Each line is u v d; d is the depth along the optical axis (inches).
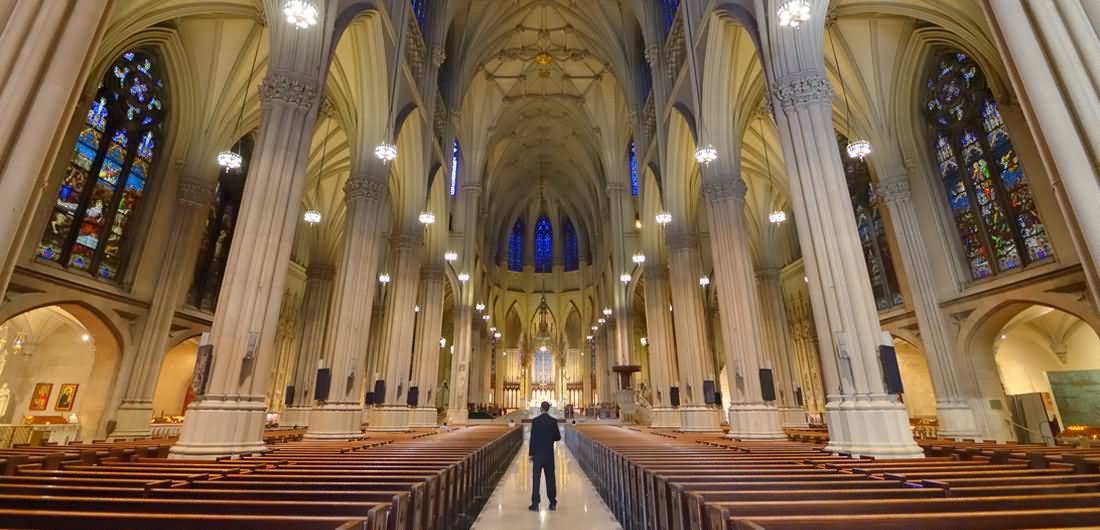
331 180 1033.5
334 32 445.4
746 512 120.6
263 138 370.6
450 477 205.6
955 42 556.1
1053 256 478.3
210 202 670.5
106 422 551.5
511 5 1072.8
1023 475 193.9
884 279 721.6
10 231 124.5
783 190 931.3
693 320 730.8
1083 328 629.6
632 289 1190.9
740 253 558.9
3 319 451.8
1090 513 104.5
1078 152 141.9
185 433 300.2
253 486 157.8
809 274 357.4
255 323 334.6
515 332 1806.1
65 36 142.0
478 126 1306.6
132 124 588.1
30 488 145.9
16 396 674.8
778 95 397.7
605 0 1045.8
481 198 1469.0
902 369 853.2
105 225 562.3
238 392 319.0
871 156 657.6
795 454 301.0
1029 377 685.3
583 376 1690.5
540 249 1895.9
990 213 548.1
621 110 1264.8
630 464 247.1
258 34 639.1
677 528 150.1
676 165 764.0
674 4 783.7
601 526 257.4
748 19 473.1
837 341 327.9
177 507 121.3
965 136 573.9
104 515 101.7
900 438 295.6
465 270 1206.9
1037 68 153.0
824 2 406.6
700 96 599.8
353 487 156.4
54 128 137.0
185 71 637.3
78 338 712.4
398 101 635.5
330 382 504.7
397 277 735.7
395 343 706.8
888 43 622.8
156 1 502.9
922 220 613.6
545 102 1358.3
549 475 306.7
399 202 758.5
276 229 357.4
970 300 559.5
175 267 627.8
